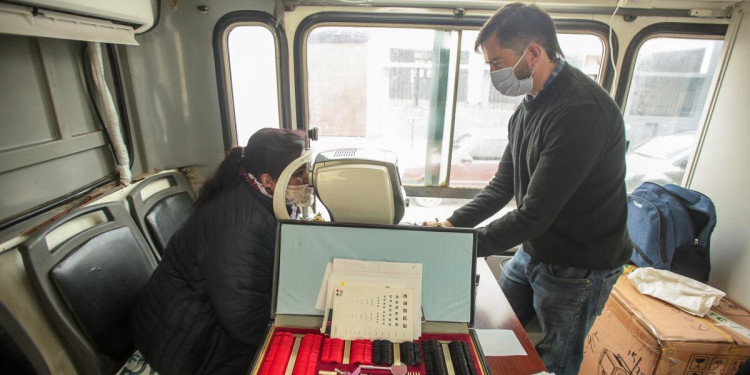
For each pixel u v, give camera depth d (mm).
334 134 2135
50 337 1159
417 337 924
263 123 2115
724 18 1870
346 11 1878
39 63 1369
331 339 920
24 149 1281
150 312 1166
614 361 1745
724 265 1940
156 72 1936
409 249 973
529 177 1283
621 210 1240
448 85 2016
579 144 1065
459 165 2180
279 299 972
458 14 1865
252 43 1958
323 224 981
